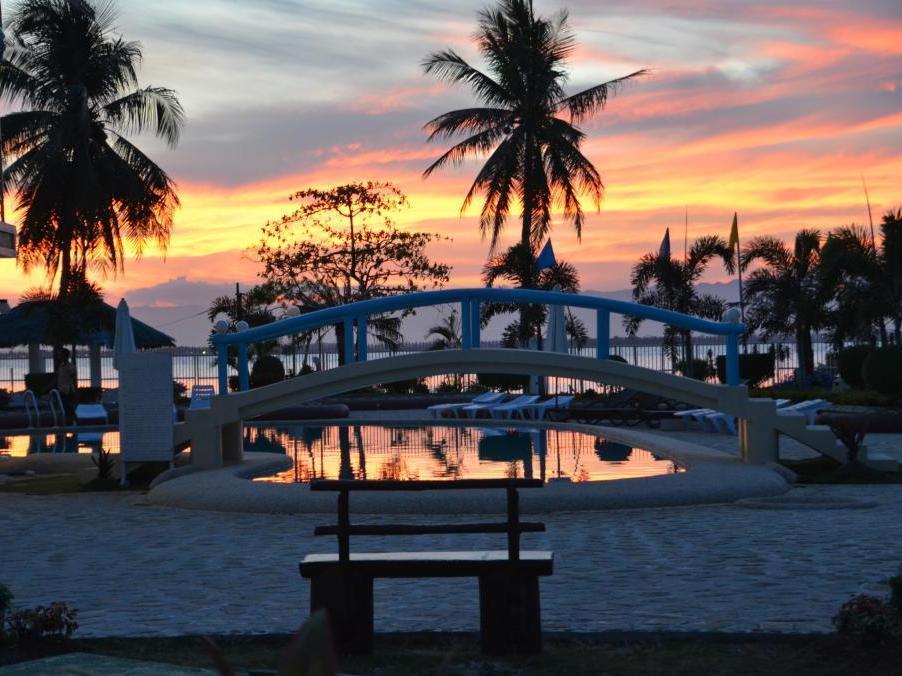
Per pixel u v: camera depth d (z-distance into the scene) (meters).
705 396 18.67
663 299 47.12
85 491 17.80
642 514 13.87
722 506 14.44
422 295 19.86
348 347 20.05
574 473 19.52
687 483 15.12
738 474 16.12
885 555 10.38
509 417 34.09
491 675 6.28
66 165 40.66
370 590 6.87
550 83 45.75
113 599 9.02
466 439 27.48
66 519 14.43
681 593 8.79
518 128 46.22
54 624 7.17
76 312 39.75
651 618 7.83
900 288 38.94
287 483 16.03
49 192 40.38
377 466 21.20
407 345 50.78
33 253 41.59
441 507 14.06
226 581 9.74
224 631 7.54
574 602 8.52
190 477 17.31
